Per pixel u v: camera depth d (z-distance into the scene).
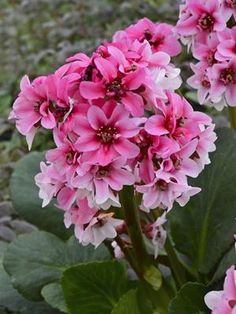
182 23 0.21
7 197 0.30
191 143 0.17
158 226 0.20
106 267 0.20
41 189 0.18
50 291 0.21
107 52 0.18
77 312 0.20
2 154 0.34
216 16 0.21
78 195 0.17
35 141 0.35
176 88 0.18
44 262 0.21
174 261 0.21
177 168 0.17
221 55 0.21
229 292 0.16
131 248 0.20
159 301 0.21
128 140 0.17
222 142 0.21
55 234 0.23
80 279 0.20
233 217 0.21
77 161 0.17
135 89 0.17
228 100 0.21
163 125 0.17
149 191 0.17
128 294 0.20
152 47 0.20
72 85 0.17
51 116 0.17
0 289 0.22
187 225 0.22
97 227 0.18
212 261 0.21
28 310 0.22
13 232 0.25
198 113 0.18
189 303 0.19
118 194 0.18
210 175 0.21
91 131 0.17
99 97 0.17
